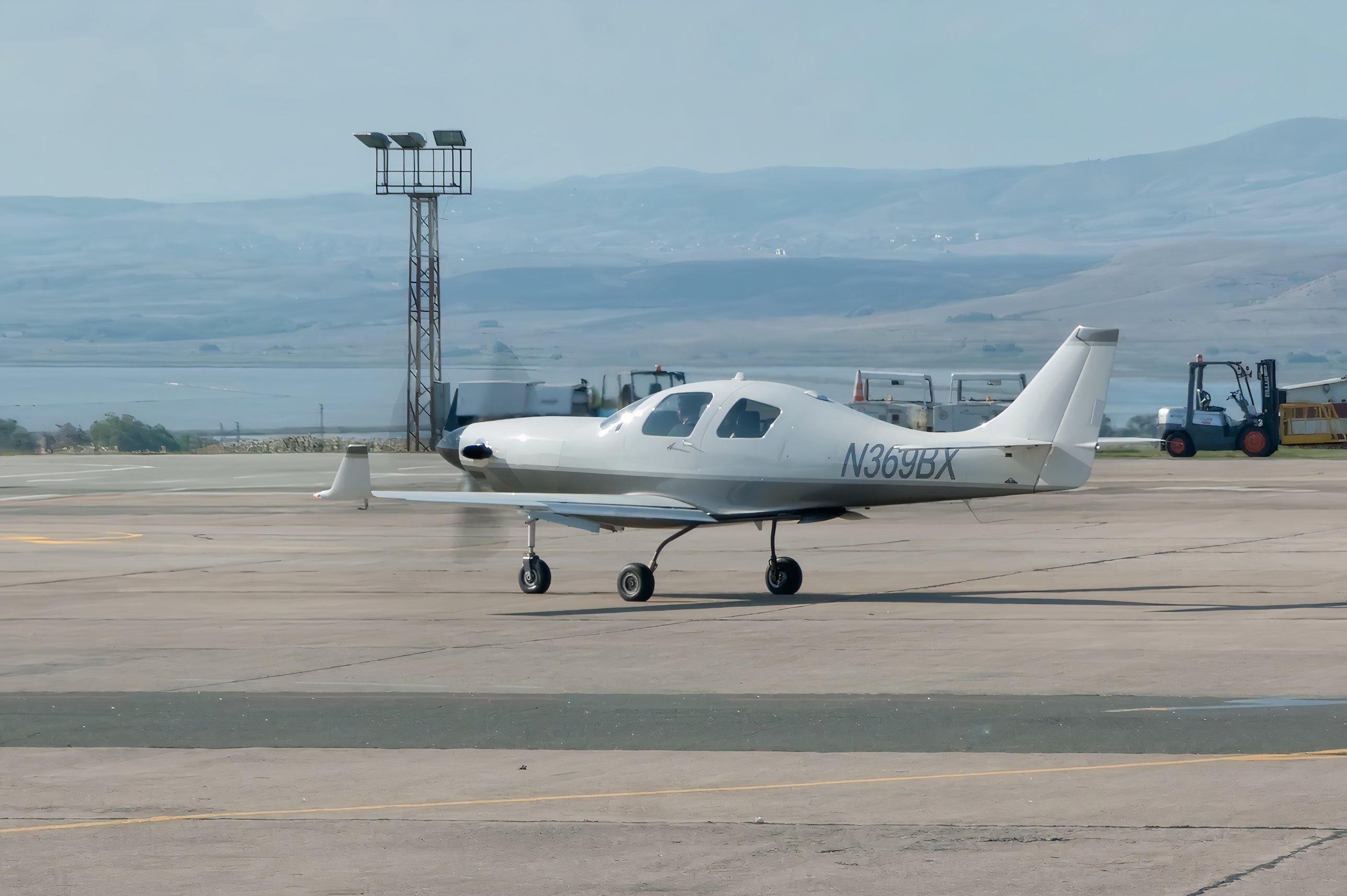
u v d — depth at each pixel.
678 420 64.88
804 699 39.50
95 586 70.56
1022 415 58.62
